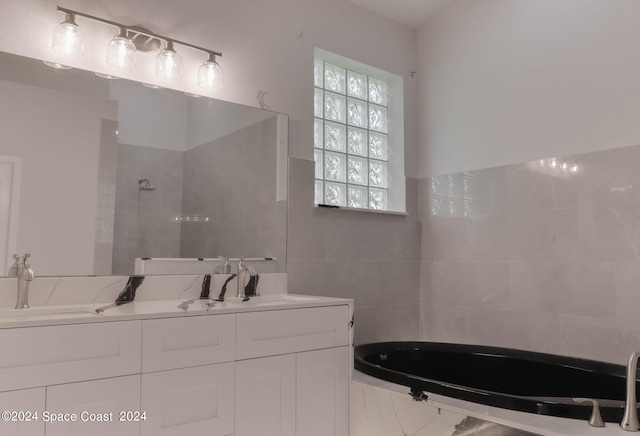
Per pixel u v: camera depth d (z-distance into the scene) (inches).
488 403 69.0
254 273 96.2
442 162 130.8
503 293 113.7
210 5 100.5
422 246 134.4
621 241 94.3
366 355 106.9
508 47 117.0
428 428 72.2
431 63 136.0
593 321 97.7
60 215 79.4
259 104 106.1
